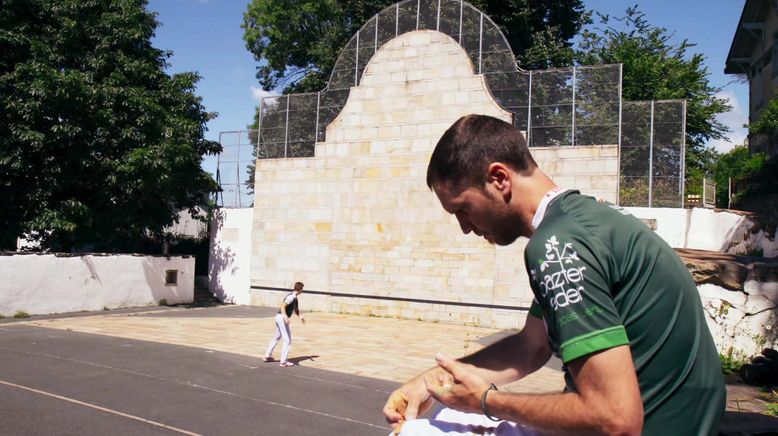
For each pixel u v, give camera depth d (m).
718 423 1.66
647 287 1.62
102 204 21.94
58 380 9.55
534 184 1.85
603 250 1.60
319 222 22.39
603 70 18.52
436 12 20.91
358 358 12.90
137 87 21.80
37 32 21.11
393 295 20.70
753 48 27.88
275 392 9.44
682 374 1.62
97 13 22.20
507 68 19.81
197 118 23.70
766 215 16.08
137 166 20.47
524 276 18.72
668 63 30.11
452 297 19.70
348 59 22.41
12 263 18.06
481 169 1.84
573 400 1.56
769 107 22.34
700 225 16.23
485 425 2.03
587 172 18.23
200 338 14.75
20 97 19.44
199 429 7.36
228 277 24.31
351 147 21.98
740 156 25.97
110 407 8.15
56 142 19.77
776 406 7.20
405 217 20.78
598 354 1.51
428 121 20.70
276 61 33.56
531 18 29.28
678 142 17.66
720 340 9.98
